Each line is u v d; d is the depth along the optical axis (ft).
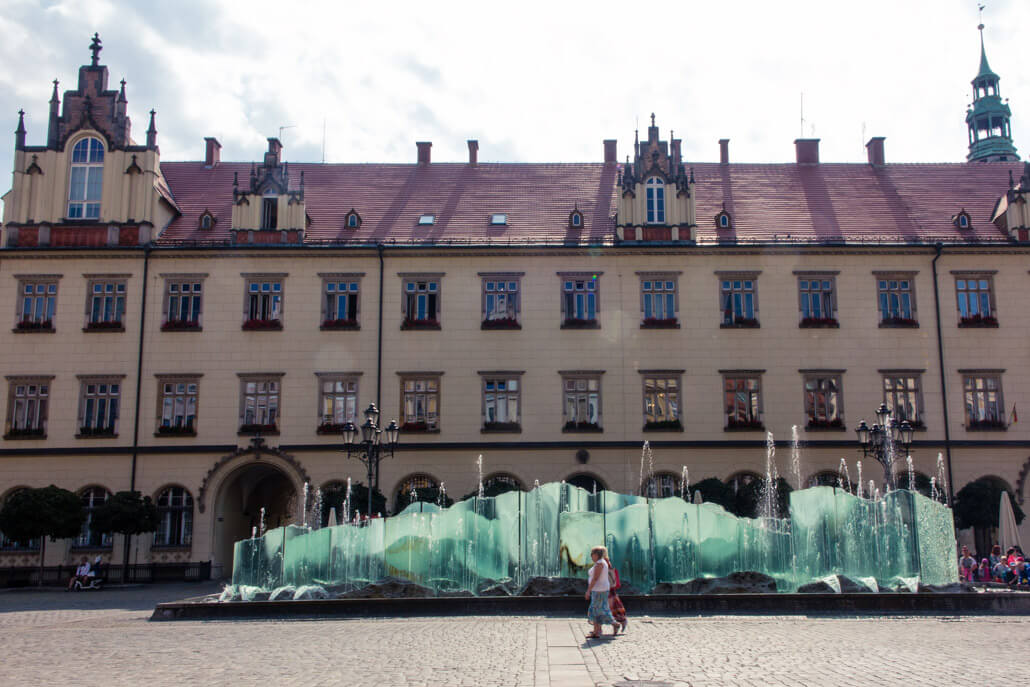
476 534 96.48
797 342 166.40
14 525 140.46
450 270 169.07
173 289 168.25
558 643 64.75
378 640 68.23
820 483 161.38
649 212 172.96
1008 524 135.33
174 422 163.84
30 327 165.48
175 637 73.10
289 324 167.02
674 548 93.97
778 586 92.89
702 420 163.73
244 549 98.22
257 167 173.47
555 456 162.50
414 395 165.27
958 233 173.78
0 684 50.90
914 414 164.45
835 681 48.32
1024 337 167.02
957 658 56.54
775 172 190.80
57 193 170.40
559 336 166.81
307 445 162.09
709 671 51.93
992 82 243.19
